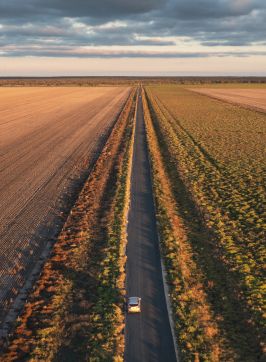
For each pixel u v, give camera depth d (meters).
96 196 37.34
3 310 21.23
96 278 23.55
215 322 19.91
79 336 18.98
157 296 21.92
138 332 19.20
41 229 30.84
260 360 17.53
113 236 28.66
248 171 45.06
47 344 18.55
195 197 36.66
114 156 53.12
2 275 24.53
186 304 21.11
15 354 18.09
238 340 18.73
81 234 29.23
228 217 32.19
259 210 33.50
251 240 28.20
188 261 25.62
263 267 24.70
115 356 17.50
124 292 22.09
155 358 17.67
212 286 22.81
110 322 19.73
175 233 29.19
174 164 48.94
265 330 19.27
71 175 44.81
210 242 28.06
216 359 17.52
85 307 20.98
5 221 32.25
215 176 43.31
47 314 20.67
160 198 36.25
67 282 23.30
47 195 38.19
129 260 25.69
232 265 24.97
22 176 44.53
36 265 25.70
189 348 18.06
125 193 37.38
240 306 21.12
